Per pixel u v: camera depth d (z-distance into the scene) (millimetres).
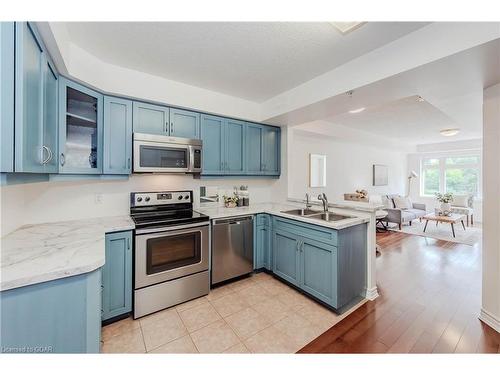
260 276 2865
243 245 2699
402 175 7645
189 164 2475
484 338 1737
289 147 3373
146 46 1780
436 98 2273
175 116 2467
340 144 5523
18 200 1801
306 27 1554
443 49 1427
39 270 1021
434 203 7129
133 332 1800
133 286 1971
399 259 3465
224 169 2848
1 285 912
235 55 1908
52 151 1509
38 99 1224
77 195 2188
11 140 981
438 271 3023
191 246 2293
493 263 1871
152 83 2256
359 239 2289
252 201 3482
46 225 1932
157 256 2074
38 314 1009
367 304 2232
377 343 1696
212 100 2668
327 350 1630
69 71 1670
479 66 1541
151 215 2449
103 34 1626
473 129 4461
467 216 5812
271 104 2904
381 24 1488
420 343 1694
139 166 2182
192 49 1822
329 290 2078
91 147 2016
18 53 1000
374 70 1809
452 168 6918
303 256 2348
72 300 1081
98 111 2018
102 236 1601
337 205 2660
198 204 2969
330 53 1867
